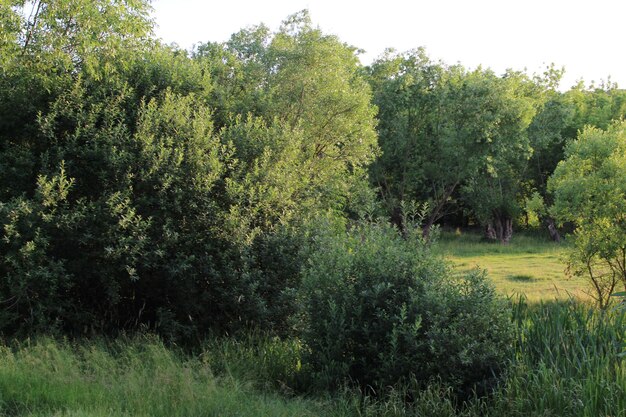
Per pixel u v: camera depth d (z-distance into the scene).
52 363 6.92
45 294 8.54
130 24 10.79
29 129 9.56
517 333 7.26
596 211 13.95
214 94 12.38
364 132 19.53
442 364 6.70
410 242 7.67
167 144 9.42
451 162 33.19
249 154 10.43
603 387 6.05
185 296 9.18
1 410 5.64
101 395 6.01
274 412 6.13
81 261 8.80
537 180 40.97
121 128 9.46
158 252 8.66
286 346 8.33
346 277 7.43
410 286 7.15
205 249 9.27
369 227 8.34
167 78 10.86
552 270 23.11
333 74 19.16
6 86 9.63
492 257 29.38
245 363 7.80
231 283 9.16
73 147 9.07
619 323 7.51
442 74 34.12
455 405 6.44
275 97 17.72
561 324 7.38
